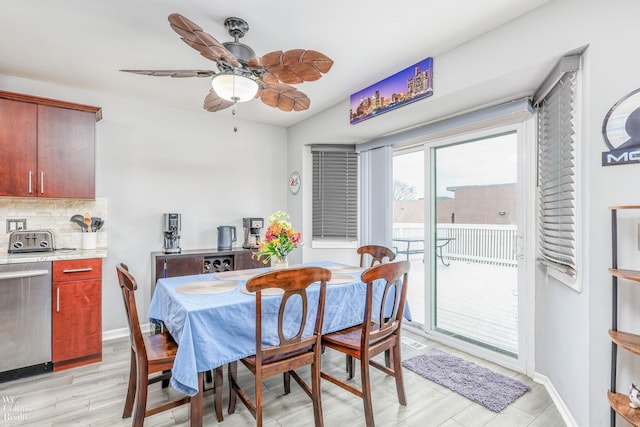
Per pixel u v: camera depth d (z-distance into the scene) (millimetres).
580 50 1658
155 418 1878
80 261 2570
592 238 1584
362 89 2996
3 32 2068
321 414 1725
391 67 2553
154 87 2979
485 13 1866
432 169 3123
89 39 2162
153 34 2102
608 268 1537
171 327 1773
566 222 1841
